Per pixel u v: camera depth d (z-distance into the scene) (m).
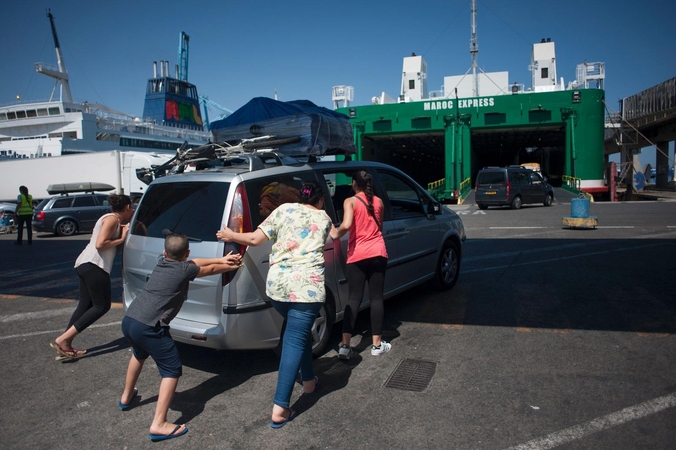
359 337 5.16
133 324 3.28
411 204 6.19
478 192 21.80
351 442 3.15
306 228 3.46
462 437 3.15
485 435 3.16
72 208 18.08
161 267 3.44
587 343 4.66
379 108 36.91
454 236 6.84
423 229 6.10
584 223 13.04
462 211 21.45
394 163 54.62
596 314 5.51
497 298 6.34
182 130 46.59
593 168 33.84
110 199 4.71
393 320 5.63
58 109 40.16
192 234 4.03
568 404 3.51
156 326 3.30
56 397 3.97
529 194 22.20
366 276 4.55
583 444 3.01
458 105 35.28
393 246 5.49
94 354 4.95
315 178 4.78
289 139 4.68
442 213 6.75
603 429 3.17
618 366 4.12
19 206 14.71
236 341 3.88
